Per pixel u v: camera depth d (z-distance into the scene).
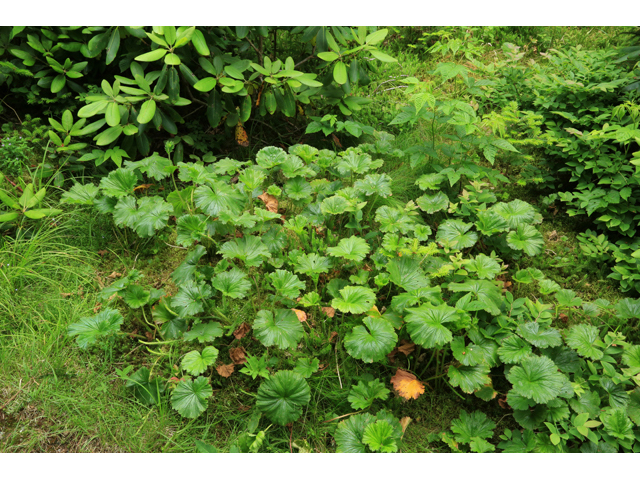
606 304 2.86
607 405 2.50
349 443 2.34
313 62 4.73
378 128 4.45
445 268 2.82
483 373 2.45
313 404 2.57
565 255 3.45
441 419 2.58
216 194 3.13
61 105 3.95
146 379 2.57
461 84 4.93
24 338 2.74
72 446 2.38
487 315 2.79
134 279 2.87
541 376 2.37
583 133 3.56
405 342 2.77
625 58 3.93
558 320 2.97
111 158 3.69
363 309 2.58
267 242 3.16
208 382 2.47
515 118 3.50
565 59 4.33
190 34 3.27
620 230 3.35
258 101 3.91
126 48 3.80
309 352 2.76
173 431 2.46
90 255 3.28
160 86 3.48
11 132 3.80
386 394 2.51
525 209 3.27
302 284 2.79
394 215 3.22
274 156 3.58
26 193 3.19
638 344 2.87
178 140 3.86
